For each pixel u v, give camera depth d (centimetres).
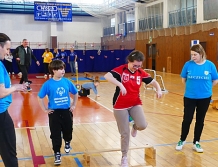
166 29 1944
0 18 2470
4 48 284
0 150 294
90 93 1095
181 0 1838
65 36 2664
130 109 383
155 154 438
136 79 366
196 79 444
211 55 1589
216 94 1068
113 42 2631
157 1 2044
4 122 288
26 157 440
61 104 406
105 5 2406
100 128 607
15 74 1823
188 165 413
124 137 379
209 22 1588
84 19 2712
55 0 2527
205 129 596
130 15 2388
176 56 1872
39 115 724
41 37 2581
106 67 2125
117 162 426
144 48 2194
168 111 778
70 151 466
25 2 2483
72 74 1795
